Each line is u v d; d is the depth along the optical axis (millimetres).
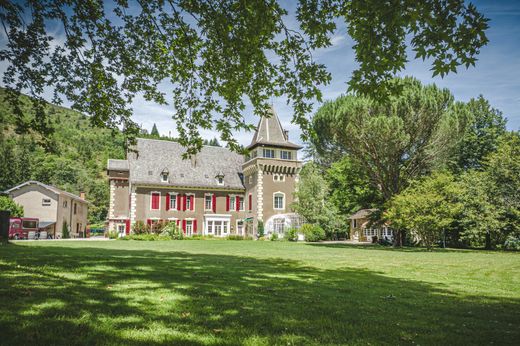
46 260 10312
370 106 27797
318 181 41812
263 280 8688
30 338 3652
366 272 11828
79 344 3604
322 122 30766
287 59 8820
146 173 43719
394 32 6227
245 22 8055
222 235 45906
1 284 6180
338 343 4074
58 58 9445
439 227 27109
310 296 6863
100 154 108500
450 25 5949
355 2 6020
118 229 44750
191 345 3738
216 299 6039
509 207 28766
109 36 9773
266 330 4438
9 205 40875
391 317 5547
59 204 45500
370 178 35094
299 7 7578
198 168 47406
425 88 27812
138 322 4453
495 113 43406
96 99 10016
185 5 8766
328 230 42625
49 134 9109
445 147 29031
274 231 43281
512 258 19469
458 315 5984
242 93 9680
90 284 6770
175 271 9414
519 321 5676
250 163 46219
